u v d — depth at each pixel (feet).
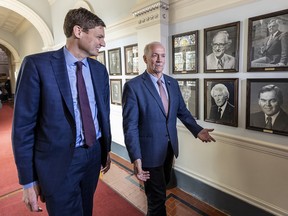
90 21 3.39
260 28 4.97
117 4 9.55
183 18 6.74
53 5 16.10
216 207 6.66
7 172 9.77
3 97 38.37
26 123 3.32
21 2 15.60
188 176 7.41
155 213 5.06
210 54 6.14
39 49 22.84
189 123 5.49
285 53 4.61
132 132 4.68
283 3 4.59
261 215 5.54
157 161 4.88
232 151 6.01
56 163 3.53
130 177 8.82
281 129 4.87
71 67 3.66
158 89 4.98
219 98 6.09
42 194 3.65
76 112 3.70
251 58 5.21
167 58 7.43
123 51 9.73
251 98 5.35
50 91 3.31
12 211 6.84
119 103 10.53
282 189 5.10
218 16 5.84
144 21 7.56
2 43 30.60
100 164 4.45
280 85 4.77
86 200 4.49
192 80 6.80
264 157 5.32
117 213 6.56
